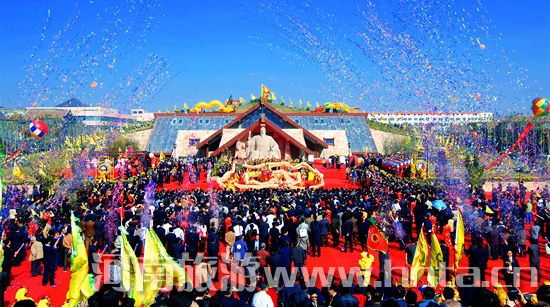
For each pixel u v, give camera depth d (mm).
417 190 34906
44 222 23344
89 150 51094
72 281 12656
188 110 94000
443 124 49438
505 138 56625
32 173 43500
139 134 85312
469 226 23875
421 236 15430
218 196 31547
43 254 18219
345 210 24734
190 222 22172
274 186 43469
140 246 20766
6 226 24578
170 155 77062
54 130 52875
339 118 87188
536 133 57688
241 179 44875
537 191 43062
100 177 48000
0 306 13758
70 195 35594
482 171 41344
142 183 40844
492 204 29000
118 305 9859
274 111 76125
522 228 24203
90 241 21141
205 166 55844
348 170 51469
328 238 25750
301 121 86125
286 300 13133
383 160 59594
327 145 76875
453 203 30531
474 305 9156
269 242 21484
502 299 13078
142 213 23922
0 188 17969
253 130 70500
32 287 17844
